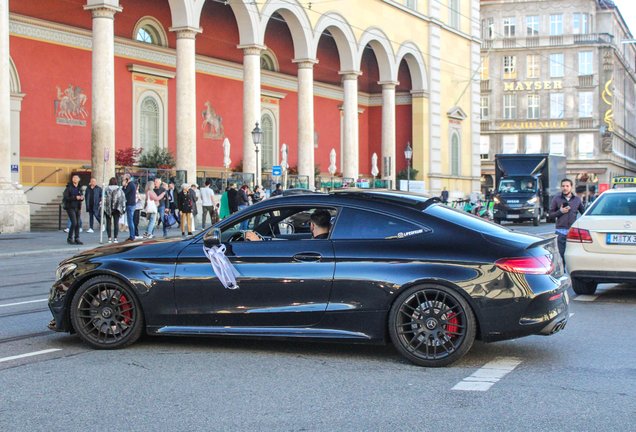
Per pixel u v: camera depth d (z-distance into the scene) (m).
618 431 4.37
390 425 4.50
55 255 16.88
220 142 35.72
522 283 5.93
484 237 6.14
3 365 6.16
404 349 6.11
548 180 35.31
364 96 46.38
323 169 43.66
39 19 26.92
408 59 41.69
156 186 22.95
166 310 6.61
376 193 6.62
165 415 4.74
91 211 22.28
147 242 7.05
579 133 65.44
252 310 6.43
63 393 5.28
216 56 35.41
